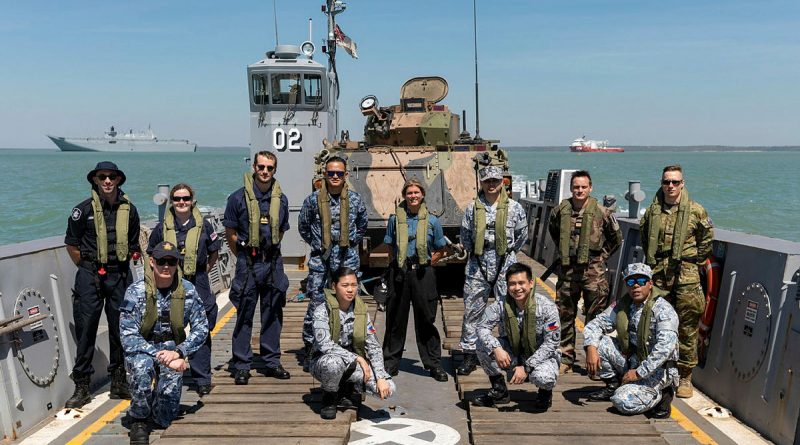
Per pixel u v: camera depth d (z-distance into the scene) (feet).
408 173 37.81
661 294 20.65
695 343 22.81
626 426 19.04
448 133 45.78
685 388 22.97
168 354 18.99
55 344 22.04
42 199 163.12
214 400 21.42
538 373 19.89
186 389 23.24
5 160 579.89
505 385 20.94
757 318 20.80
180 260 22.68
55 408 21.61
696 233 22.44
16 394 19.84
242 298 23.20
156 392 19.39
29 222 120.37
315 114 48.03
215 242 23.57
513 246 23.59
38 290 21.59
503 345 20.97
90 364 22.25
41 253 22.06
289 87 47.80
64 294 23.03
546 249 45.88
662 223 22.61
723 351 22.43
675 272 22.49
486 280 23.59
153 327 19.62
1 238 102.63
